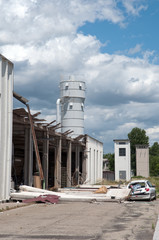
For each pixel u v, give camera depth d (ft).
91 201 64.64
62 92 155.02
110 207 55.11
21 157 122.11
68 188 107.24
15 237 26.78
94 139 169.17
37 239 25.90
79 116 154.20
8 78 64.03
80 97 154.81
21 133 82.79
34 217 40.19
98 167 180.75
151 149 472.85
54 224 33.88
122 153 220.64
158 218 39.58
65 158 152.25
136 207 55.72
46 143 96.27
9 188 64.13
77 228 31.27
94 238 26.40
